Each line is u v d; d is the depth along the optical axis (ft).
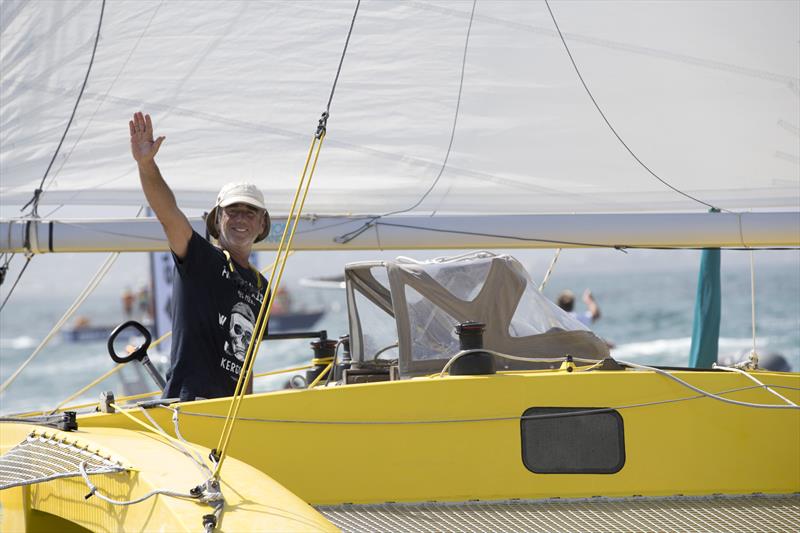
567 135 52.85
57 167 53.57
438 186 53.67
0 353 390.83
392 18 52.19
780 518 33.91
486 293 42.75
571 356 41.06
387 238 53.31
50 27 52.21
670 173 52.49
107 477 28.07
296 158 53.72
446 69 52.70
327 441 34.88
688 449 36.35
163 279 146.20
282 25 52.49
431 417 35.42
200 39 52.60
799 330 269.85
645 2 51.06
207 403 34.76
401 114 53.16
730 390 37.09
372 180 53.83
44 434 33.04
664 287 644.69
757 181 52.19
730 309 394.93
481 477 35.29
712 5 50.70
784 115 51.34
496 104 52.90
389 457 35.04
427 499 34.99
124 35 52.39
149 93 53.06
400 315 41.63
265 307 30.07
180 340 39.65
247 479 27.35
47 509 30.14
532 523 33.14
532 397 35.96
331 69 52.85
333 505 34.58
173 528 24.27
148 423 34.24
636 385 36.40
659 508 34.76
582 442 35.88
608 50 51.72
